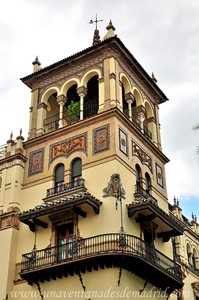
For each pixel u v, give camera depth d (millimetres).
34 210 26438
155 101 36000
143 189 28672
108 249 23781
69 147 29406
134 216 26703
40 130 31812
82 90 31406
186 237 38094
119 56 31891
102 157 27531
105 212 25500
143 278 25453
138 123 32625
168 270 27281
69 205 25375
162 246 29422
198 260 38781
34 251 26078
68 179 28234
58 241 26578
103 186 26484
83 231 25578
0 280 26688
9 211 28844
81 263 23953
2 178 30672
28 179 30172
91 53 32094
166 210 31391
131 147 29266
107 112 28719
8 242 27750
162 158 33281
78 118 31484
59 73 33438
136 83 33500
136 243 25188
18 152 30828
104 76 30719
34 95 33812
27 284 26266
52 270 24844
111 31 32281
